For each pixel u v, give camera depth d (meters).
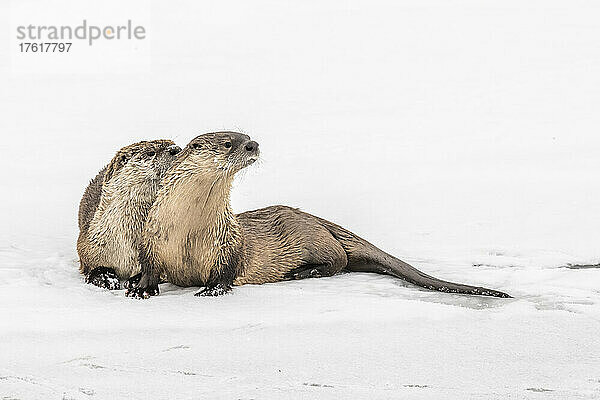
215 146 9.26
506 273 10.55
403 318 8.66
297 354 7.64
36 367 7.35
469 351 7.73
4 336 8.10
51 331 8.26
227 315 8.77
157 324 8.49
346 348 7.79
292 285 10.21
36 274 10.55
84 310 8.93
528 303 9.25
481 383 6.97
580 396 6.68
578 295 9.55
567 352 7.74
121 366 7.37
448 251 11.76
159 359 7.54
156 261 9.71
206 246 9.61
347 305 9.09
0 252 11.72
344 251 10.66
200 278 9.83
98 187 10.97
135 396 6.68
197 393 6.74
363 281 10.39
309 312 8.86
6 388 6.86
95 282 10.12
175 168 9.42
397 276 10.48
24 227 13.50
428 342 7.96
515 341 8.00
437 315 8.76
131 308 9.04
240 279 10.16
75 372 7.22
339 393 6.72
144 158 10.13
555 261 11.19
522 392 6.75
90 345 7.89
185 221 9.50
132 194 10.15
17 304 9.11
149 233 9.66
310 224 10.64
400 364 7.40
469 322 8.56
